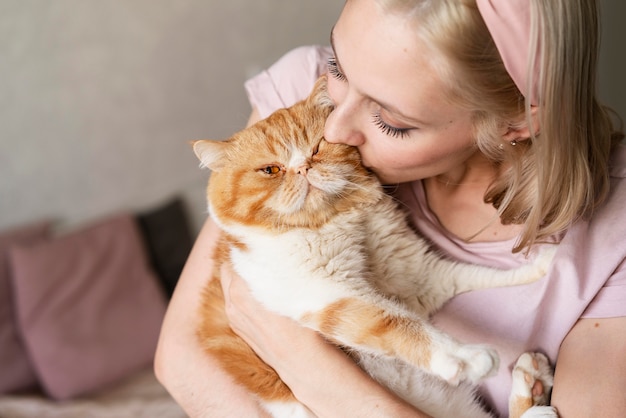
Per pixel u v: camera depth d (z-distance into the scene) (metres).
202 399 1.24
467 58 0.91
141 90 3.26
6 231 3.03
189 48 3.32
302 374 1.11
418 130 0.98
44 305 2.81
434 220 1.24
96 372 2.79
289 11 3.50
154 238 3.16
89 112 3.18
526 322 1.15
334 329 1.12
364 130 1.02
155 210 3.21
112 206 3.30
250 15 3.42
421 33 0.88
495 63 0.94
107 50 3.16
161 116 3.33
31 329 2.78
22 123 3.08
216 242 1.34
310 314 1.14
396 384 1.20
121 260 2.99
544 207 1.06
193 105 3.39
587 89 1.02
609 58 2.90
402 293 1.22
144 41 3.22
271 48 3.51
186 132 3.39
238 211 1.22
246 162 1.22
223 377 1.23
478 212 1.22
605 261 1.10
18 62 3.02
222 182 1.25
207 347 1.26
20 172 3.11
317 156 1.17
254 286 1.18
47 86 3.09
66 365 2.76
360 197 1.19
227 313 1.23
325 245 1.16
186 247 3.21
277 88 1.33
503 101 0.98
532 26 0.90
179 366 1.26
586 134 1.05
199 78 3.37
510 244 1.19
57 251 2.88
